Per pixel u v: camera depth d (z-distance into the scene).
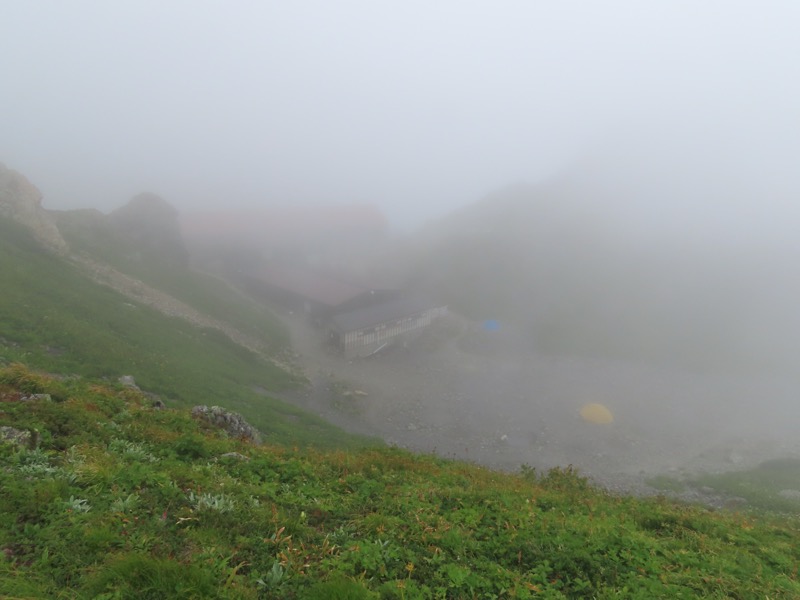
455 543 8.76
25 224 45.28
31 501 7.37
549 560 8.57
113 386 20.27
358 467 14.11
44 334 25.36
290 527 8.52
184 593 6.03
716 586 8.14
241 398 34.88
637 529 11.37
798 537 12.17
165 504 8.43
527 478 18.59
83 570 6.21
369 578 7.39
